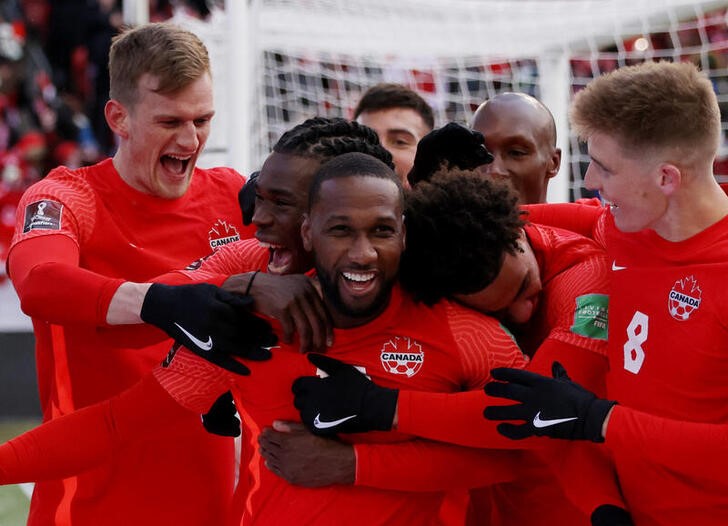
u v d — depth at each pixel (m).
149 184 4.93
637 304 3.69
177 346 3.95
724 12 11.28
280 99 11.29
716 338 3.43
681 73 3.55
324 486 3.67
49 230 4.53
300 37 10.12
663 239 3.66
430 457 3.65
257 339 3.69
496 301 3.79
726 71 11.02
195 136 4.86
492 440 3.64
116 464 4.81
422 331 3.72
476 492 4.52
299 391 3.67
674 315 3.55
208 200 5.24
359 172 3.43
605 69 12.59
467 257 3.64
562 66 9.16
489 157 4.36
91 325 4.07
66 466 3.82
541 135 4.97
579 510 4.21
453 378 3.75
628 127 3.51
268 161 3.91
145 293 3.89
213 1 15.33
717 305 3.42
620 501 3.73
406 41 10.09
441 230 3.66
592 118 3.62
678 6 7.98
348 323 3.68
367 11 9.25
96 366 4.87
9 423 11.70
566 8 8.50
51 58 16.77
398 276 3.77
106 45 16.05
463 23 9.27
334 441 3.66
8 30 16.09
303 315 3.62
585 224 4.48
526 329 4.18
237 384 3.83
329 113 11.57
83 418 3.87
